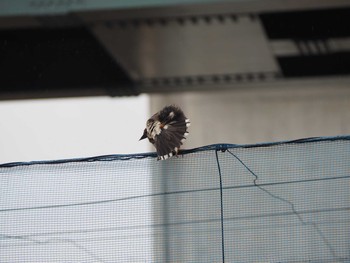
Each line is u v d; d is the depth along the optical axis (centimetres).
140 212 843
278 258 824
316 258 816
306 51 2141
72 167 856
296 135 2419
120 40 2039
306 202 819
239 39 2056
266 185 830
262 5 1775
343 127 2384
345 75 2217
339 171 813
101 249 841
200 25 1922
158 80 2364
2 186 862
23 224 852
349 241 807
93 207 847
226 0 1753
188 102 2419
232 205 834
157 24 1909
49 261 843
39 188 857
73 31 2000
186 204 842
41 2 1798
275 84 2377
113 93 2327
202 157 844
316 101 2411
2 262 850
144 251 839
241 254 831
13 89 2247
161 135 802
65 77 2230
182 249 835
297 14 1908
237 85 2405
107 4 1775
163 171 845
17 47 2091
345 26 1917
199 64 2302
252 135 2420
